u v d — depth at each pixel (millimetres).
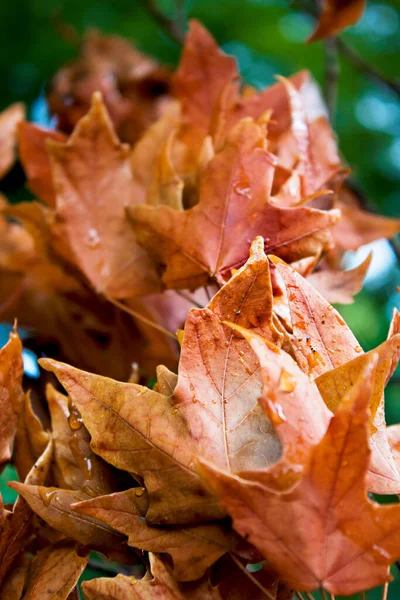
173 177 538
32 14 1267
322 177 546
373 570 426
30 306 623
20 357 497
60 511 469
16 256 631
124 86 763
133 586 448
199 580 453
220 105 570
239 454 450
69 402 487
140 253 550
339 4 589
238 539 448
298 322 470
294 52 1348
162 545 449
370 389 419
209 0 1365
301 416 433
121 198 561
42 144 620
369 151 1342
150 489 452
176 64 1314
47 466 489
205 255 513
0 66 1260
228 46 1378
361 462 421
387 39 1355
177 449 452
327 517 425
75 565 472
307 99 704
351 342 472
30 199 1118
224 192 511
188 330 462
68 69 779
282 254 503
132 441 456
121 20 1310
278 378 434
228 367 462
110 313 606
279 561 427
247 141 509
